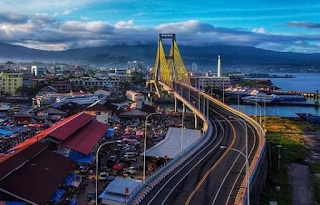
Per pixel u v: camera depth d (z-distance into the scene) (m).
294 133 146.62
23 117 152.62
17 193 59.47
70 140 96.69
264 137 108.50
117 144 114.06
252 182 66.12
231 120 142.88
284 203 75.44
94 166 90.12
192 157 84.88
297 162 105.94
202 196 58.16
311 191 83.25
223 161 80.88
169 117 184.00
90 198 70.19
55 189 66.25
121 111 173.50
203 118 142.62
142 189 60.97
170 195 58.47
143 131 136.00
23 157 71.94
